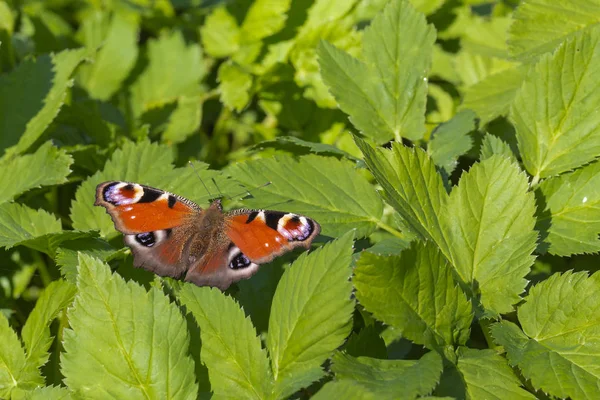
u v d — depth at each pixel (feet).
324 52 1.80
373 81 1.79
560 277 1.60
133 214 1.67
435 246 1.58
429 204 1.64
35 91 1.85
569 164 1.69
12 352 1.65
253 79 1.98
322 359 1.57
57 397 1.59
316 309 1.58
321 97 1.96
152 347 1.59
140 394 1.58
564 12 1.79
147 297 1.59
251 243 1.64
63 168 1.77
